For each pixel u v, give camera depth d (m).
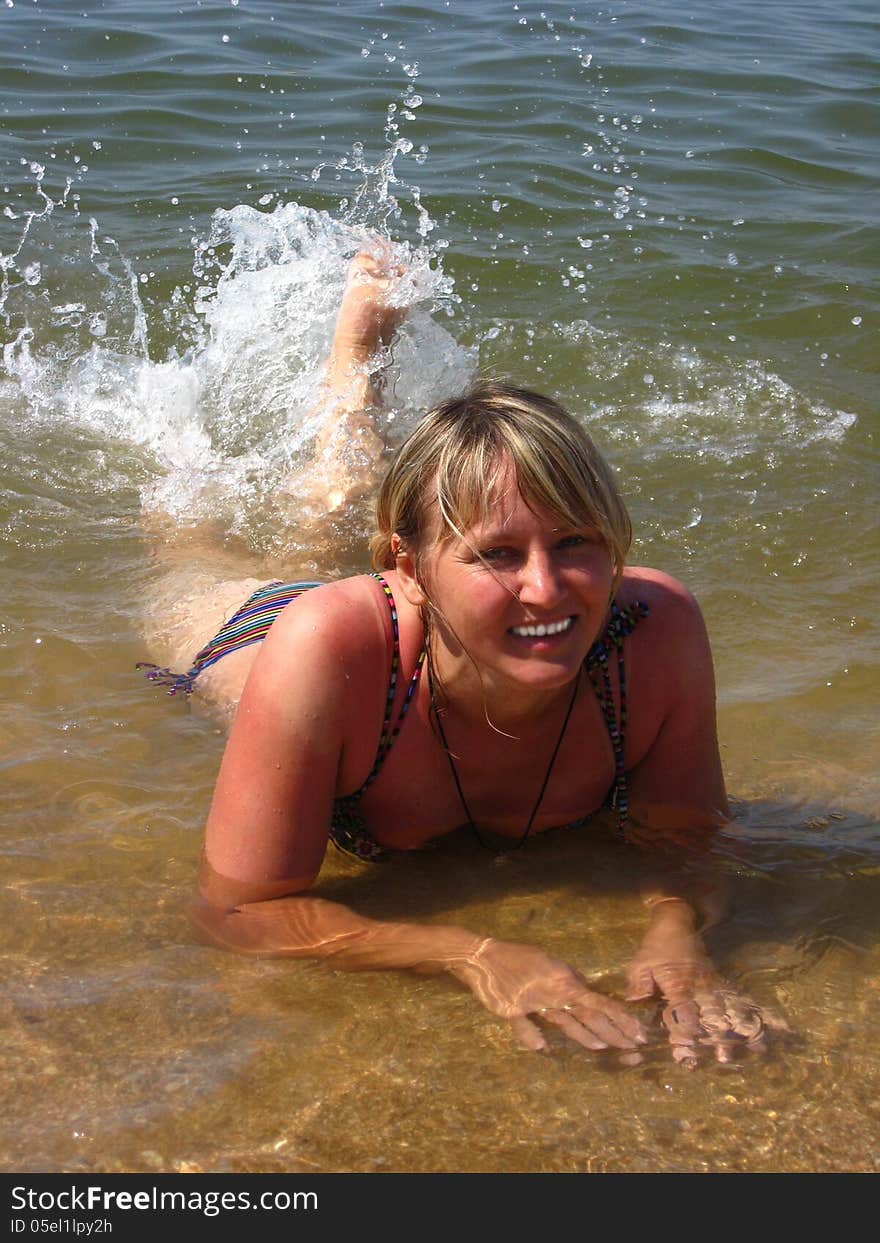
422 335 4.75
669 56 9.52
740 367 5.18
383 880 2.56
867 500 4.23
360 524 4.06
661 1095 2.02
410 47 9.52
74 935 2.33
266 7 10.34
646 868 2.60
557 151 7.54
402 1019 2.15
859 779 2.91
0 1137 1.91
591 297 5.80
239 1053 2.08
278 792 2.33
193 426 4.63
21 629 3.43
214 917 2.36
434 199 6.75
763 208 6.91
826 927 2.41
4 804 2.71
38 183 6.79
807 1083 2.04
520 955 2.27
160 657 3.36
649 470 4.39
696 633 2.52
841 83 9.04
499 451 2.11
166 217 6.47
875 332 5.52
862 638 3.50
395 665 2.37
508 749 2.49
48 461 4.42
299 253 5.52
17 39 9.11
